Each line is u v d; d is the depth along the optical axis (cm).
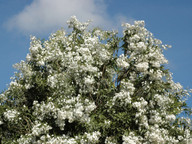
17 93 1045
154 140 854
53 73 1047
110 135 947
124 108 921
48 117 905
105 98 1002
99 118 959
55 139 820
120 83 1041
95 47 1038
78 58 952
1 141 973
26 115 998
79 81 955
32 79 1038
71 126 950
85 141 822
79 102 900
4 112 938
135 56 1016
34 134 835
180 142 938
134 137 843
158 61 1012
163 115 953
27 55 1023
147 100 1026
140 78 1045
